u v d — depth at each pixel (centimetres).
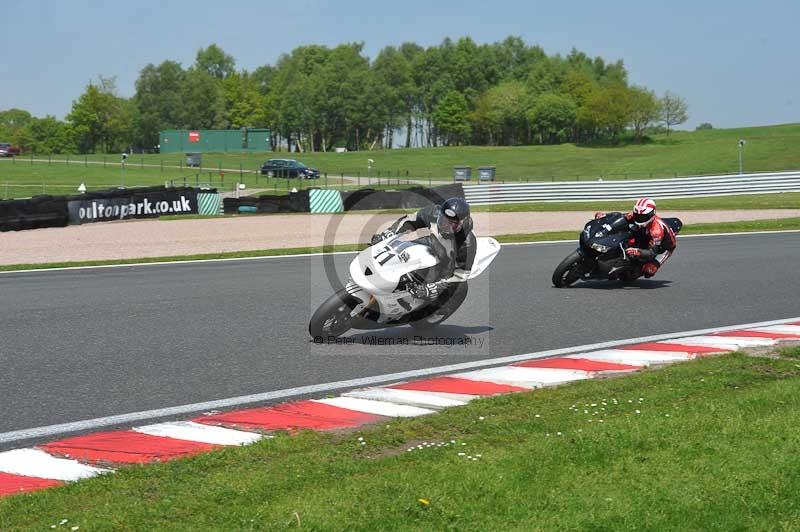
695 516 872
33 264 3634
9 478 1032
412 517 859
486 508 884
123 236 5219
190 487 955
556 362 1708
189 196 7038
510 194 8769
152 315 2281
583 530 838
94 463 1088
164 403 1414
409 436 1166
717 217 6431
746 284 2916
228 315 2278
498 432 1176
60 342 1917
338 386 1527
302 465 1028
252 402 1423
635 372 1611
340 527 830
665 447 1088
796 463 1018
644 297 2617
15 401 1429
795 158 18800
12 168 14938
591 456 1048
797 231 5097
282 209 7369
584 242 2711
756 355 1738
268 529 823
